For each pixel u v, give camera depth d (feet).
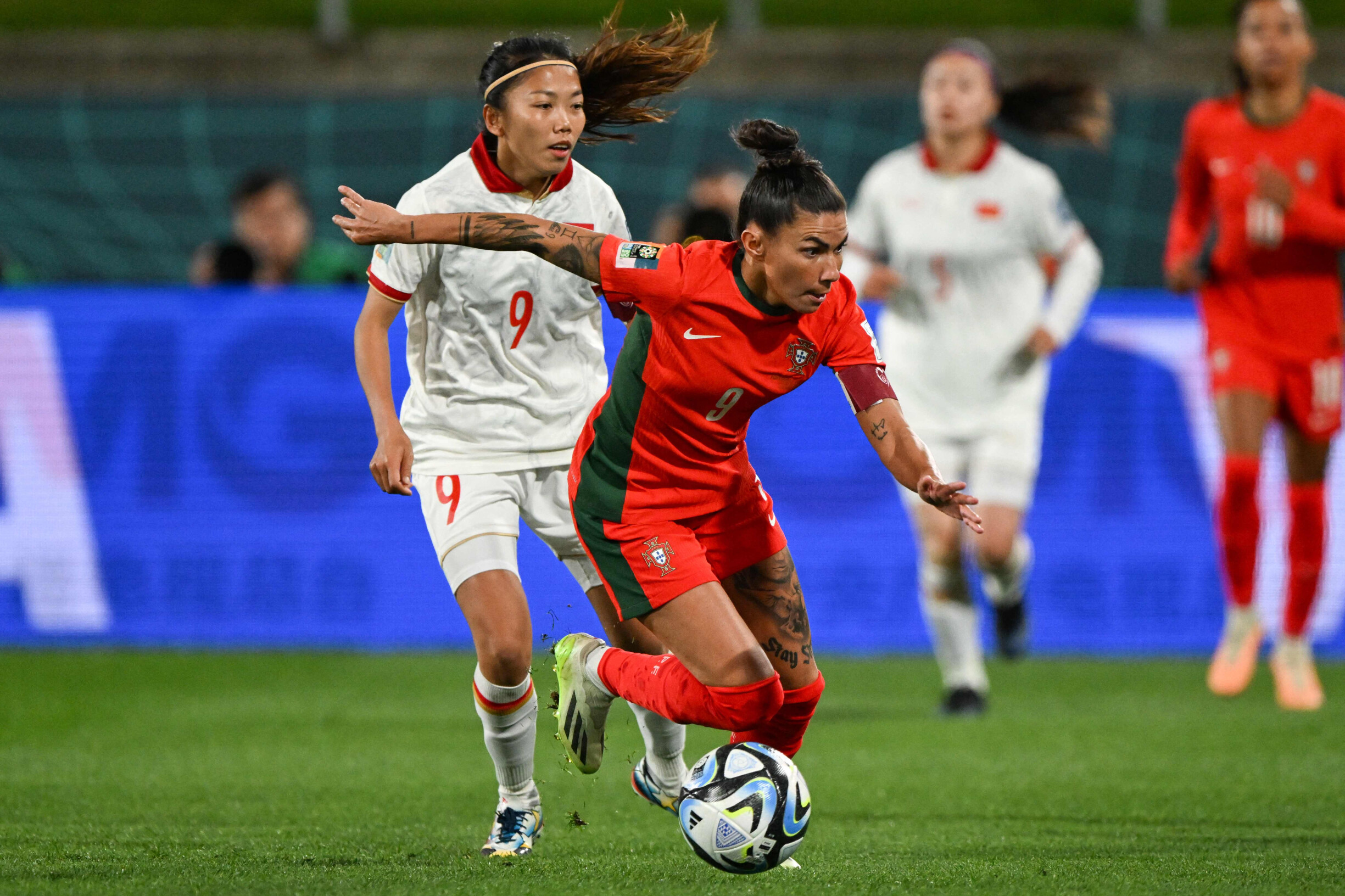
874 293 93.25
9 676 105.91
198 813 58.80
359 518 120.47
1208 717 88.69
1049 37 184.85
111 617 120.98
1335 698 97.30
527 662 49.47
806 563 119.75
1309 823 56.70
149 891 41.65
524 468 52.42
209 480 120.88
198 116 164.86
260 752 76.28
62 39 182.19
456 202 51.88
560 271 51.78
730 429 46.21
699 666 45.14
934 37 182.29
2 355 121.08
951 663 91.30
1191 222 95.81
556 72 50.37
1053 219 93.04
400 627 120.37
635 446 46.29
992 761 73.15
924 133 161.07
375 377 49.98
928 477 43.86
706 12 195.72
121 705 93.71
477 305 51.42
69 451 121.19
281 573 120.67
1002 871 45.78
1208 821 57.16
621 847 52.16
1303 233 91.30
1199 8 198.08
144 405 121.08
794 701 48.37
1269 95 91.97
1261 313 93.35
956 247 92.07
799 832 44.19
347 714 90.22
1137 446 119.03
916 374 94.12
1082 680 107.04
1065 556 119.44
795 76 179.11
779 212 42.19
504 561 50.70
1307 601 93.71
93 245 164.14
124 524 120.98
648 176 160.45
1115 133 160.25
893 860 48.67
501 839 50.60
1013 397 93.81
